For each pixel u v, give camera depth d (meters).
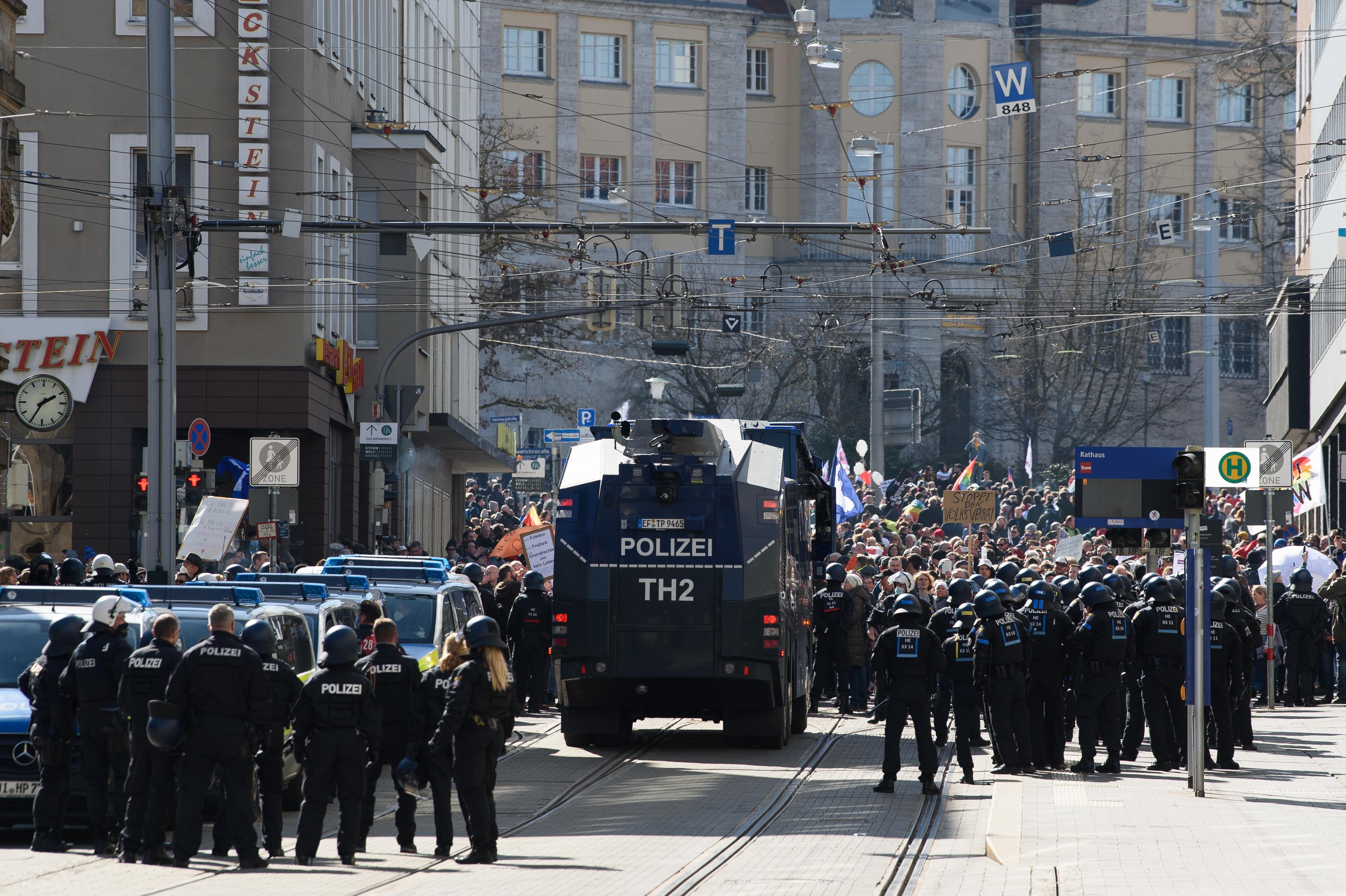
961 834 38.72
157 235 62.81
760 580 53.47
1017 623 48.81
